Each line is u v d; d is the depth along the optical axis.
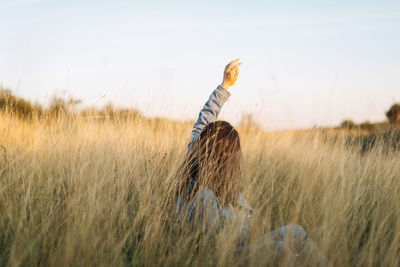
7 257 2.03
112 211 2.36
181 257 2.13
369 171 3.81
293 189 3.26
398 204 3.06
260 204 2.85
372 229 2.50
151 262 2.10
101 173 2.80
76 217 2.23
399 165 4.00
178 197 2.40
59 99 3.65
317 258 1.90
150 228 2.28
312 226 2.56
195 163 2.28
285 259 1.89
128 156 3.23
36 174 2.85
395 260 2.18
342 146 4.55
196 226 2.21
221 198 2.10
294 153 5.00
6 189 2.58
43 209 2.35
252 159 4.07
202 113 2.61
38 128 3.39
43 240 2.12
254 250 1.99
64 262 1.86
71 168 2.85
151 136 3.74
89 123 3.63
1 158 2.97
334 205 2.77
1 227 2.30
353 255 2.29
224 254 1.91
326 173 3.55
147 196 2.57
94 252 2.00
